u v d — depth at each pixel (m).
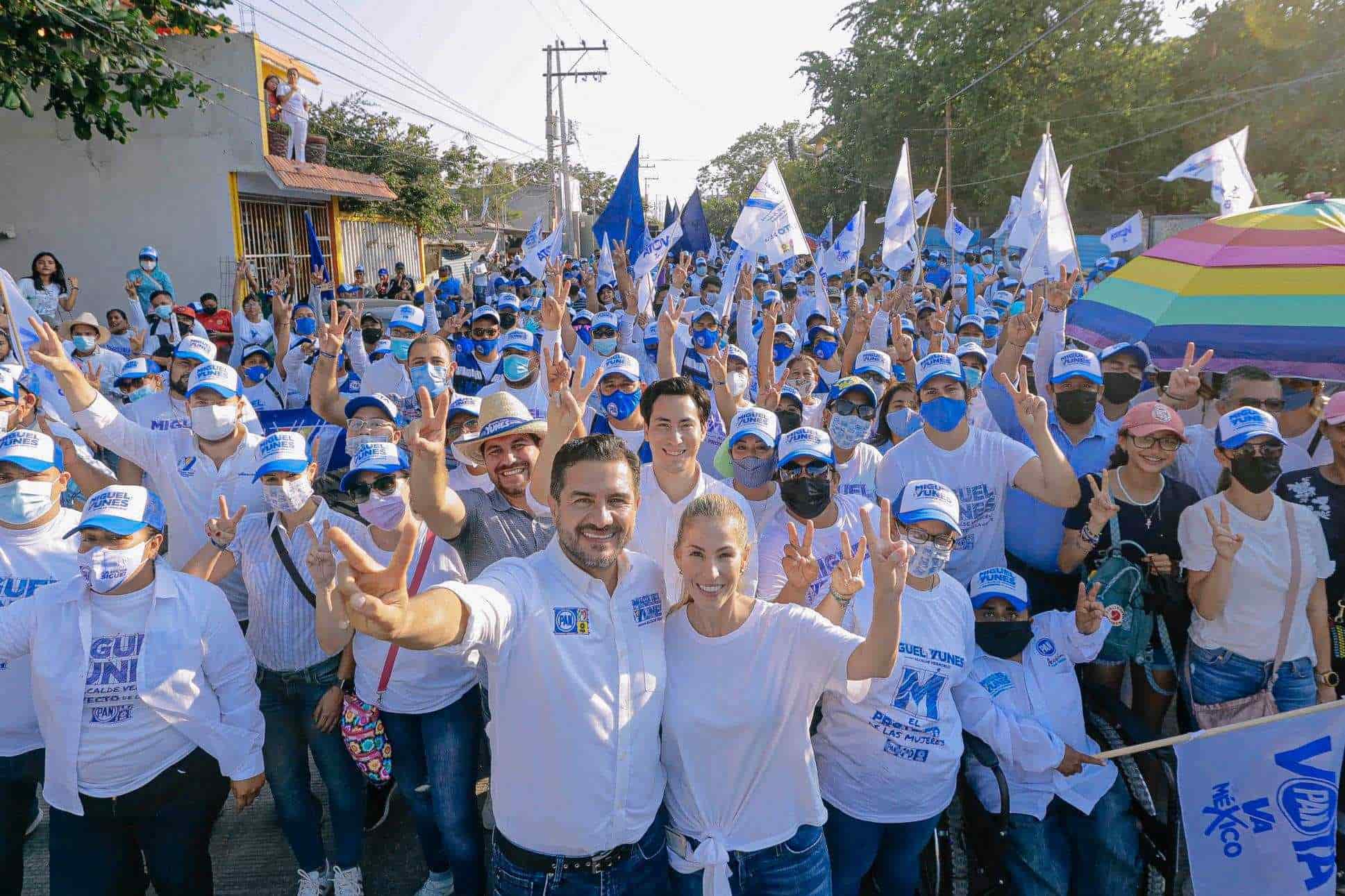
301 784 3.89
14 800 3.58
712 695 2.84
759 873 2.91
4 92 10.81
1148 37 30.86
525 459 3.76
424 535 3.66
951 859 3.64
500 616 2.59
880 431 5.84
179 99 17.17
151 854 3.34
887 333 10.17
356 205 26.00
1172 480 4.35
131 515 3.17
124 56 12.27
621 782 2.71
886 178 36.47
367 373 7.39
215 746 3.32
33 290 11.76
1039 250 7.91
